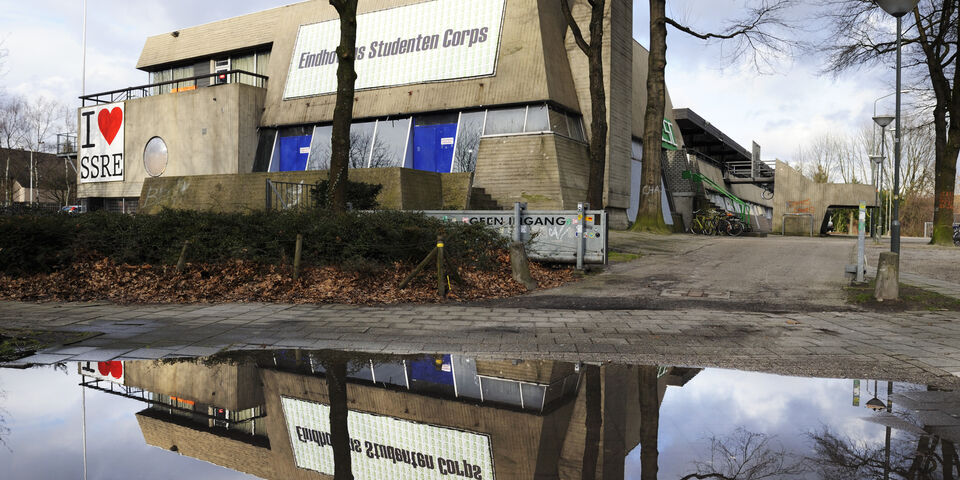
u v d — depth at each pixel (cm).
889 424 345
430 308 848
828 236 3012
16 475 263
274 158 2467
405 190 1566
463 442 312
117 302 882
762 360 534
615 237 1847
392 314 793
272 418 358
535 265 1240
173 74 3133
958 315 786
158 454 294
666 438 316
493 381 451
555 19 2173
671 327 701
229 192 1812
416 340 622
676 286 1047
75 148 3275
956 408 382
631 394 413
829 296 932
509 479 257
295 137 2447
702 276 1147
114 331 659
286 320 740
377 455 291
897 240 1132
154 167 2709
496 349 579
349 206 1355
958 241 2853
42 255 1035
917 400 402
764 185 4612
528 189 1936
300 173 1697
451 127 2145
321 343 605
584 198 2050
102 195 2933
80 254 1078
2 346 577
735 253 1502
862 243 1051
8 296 920
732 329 689
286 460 286
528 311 824
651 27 2103
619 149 2327
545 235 1252
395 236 1073
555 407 379
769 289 1000
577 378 463
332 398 400
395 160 2208
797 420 352
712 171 3706
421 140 2198
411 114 2206
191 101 2575
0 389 424
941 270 1287
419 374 473
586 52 1762
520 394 411
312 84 2430
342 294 923
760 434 324
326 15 2497
